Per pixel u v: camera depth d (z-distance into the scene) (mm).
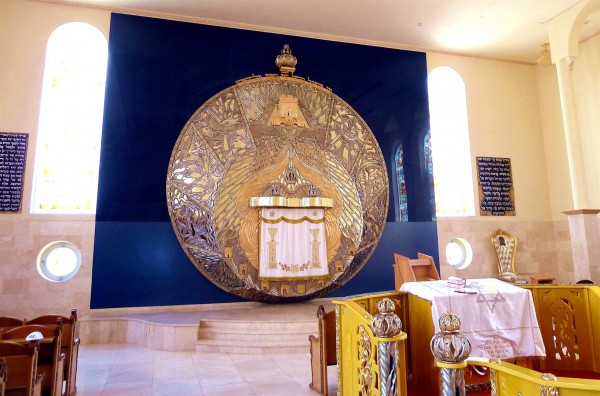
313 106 8516
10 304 6523
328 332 3953
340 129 8609
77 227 6988
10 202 6742
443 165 9555
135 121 7512
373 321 2574
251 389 4125
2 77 6980
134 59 7684
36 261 6711
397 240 8656
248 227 7688
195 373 4703
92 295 6887
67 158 7320
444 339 1877
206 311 7137
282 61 8258
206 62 8086
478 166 9578
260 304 7672
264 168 7965
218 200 7602
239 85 8125
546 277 8531
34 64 7172
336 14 8148
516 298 3699
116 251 7094
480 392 3529
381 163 8773
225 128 7906
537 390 1717
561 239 9625
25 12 7270
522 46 9641
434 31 8906
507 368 1866
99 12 7633
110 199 7184
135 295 7062
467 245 9156
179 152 7594
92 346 6137
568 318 4176
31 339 2947
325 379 3855
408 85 9391
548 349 4180
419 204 8914
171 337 5848
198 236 7430
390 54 9406
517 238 9508
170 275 7277
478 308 3582
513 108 10141
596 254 7109
